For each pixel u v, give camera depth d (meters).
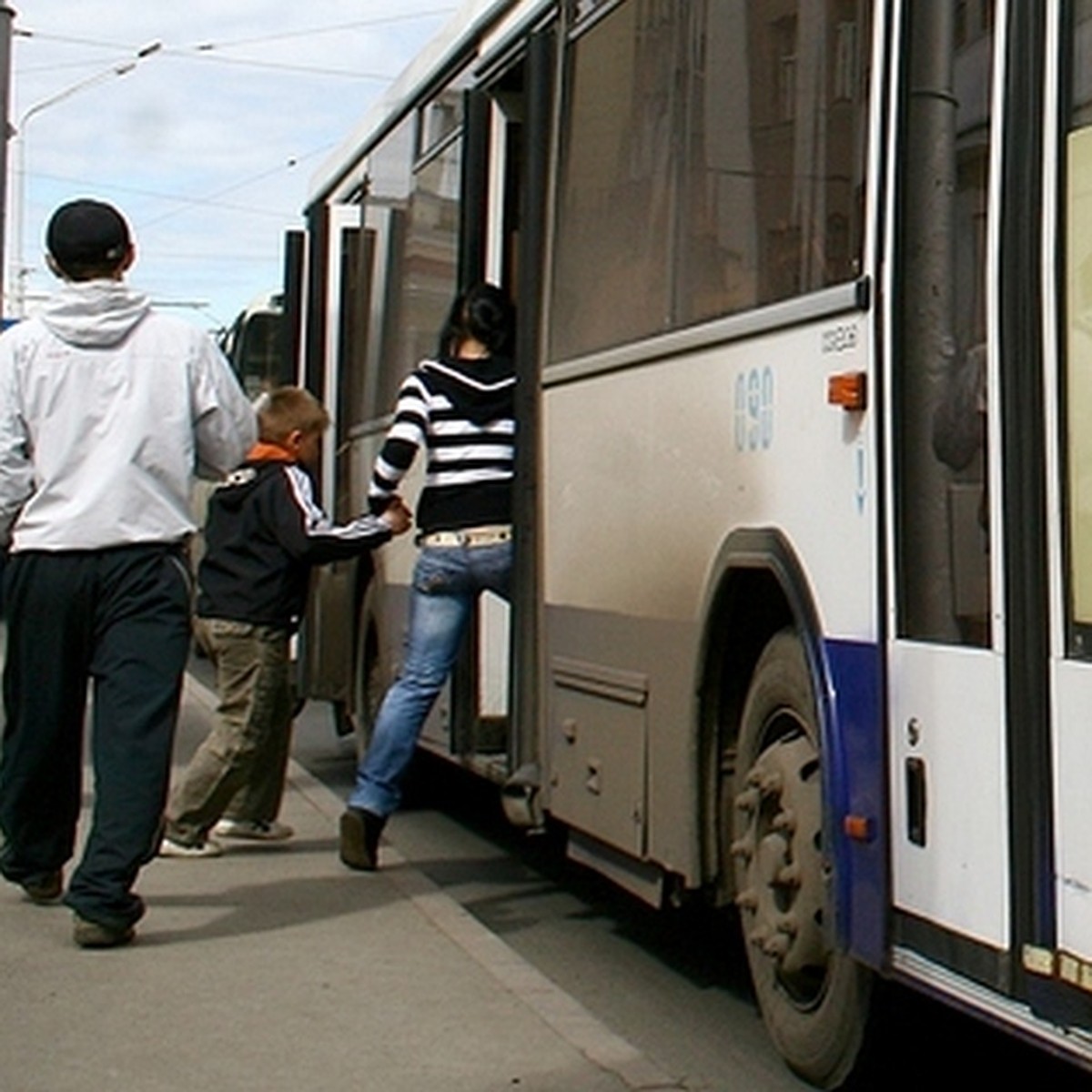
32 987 6.62
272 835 9.28
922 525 4.95
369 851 8.57
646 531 6.73
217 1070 5.77
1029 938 4.43
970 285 4.78
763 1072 6.14
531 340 8.05
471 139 9.07
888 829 5.07
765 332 5.82
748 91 6.12
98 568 6.90
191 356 7.04
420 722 8.58
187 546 7.09
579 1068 5.81
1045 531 4.40
